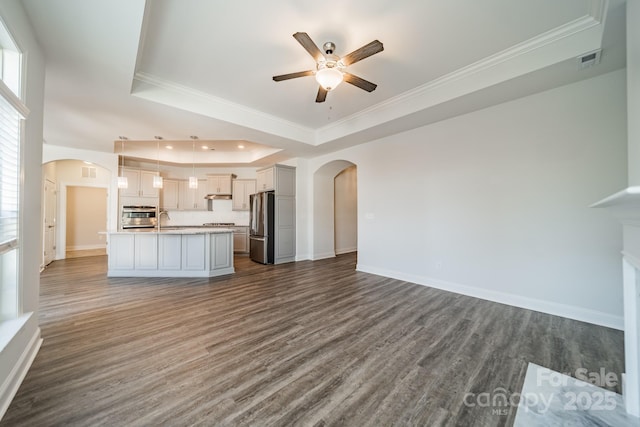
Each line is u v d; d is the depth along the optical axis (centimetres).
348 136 460
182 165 739
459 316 285
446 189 381
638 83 136
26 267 192
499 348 217
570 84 277
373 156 486
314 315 288
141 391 165
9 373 157
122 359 200
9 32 158
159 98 322
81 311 297
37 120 209
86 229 782
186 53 266
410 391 166
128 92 298
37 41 208
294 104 390
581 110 271
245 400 158
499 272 330
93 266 546
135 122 392
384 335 241
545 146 294
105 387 168
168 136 462
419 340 231
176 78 315
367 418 144
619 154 253
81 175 669
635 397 148
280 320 274
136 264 462
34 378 175
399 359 202
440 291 377
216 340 231
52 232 605
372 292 372
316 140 513
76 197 768
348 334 243
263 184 640
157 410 149
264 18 219
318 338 235
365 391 166
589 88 267
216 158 690
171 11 208
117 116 368
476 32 236
